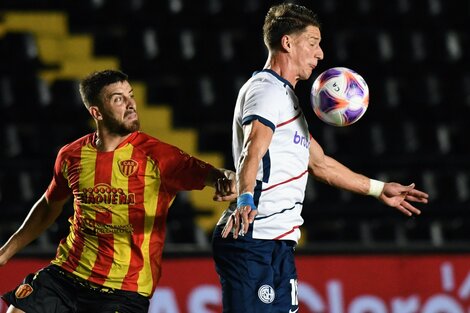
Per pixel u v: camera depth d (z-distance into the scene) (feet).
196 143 117.91
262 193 51.01
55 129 116.26
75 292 54.03
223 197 50.65
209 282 80.02
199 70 123.65
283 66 52.29
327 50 126.52
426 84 125.90
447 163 118.21
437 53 129.18
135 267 53.36
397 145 120.26
